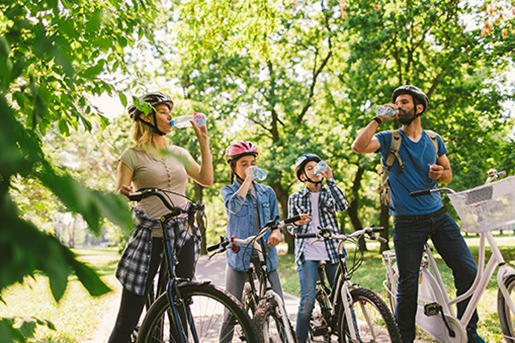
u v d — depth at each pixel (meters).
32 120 0.61
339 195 4.69
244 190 4.22
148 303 3.92
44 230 0.46
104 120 2.22
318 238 4.17
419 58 19.36
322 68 24.75
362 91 19.00
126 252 3.43
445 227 4.23
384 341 3.83
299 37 23.86
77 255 0.47
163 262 3.60
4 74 0.60
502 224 3.71
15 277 0.42
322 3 22.70
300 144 22.92
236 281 4.30
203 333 3.18
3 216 0.43
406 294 4.17
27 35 0.64
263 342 3.65
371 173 26.58
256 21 10.88
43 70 0.71
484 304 6.90
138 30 2.80
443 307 4.20
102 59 0.75
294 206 4.75
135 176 3.55
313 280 4.47
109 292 0.49
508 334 4.05
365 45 17.61
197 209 3.47
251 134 27.44
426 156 4.29
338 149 21.62
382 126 19.17
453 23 17.08
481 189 3.73
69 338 5.54
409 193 4.23
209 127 23.80
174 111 22.95
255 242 4.19
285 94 25.03
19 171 0.45
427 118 18.58
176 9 10.81
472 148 18.56
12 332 0.60
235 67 24.34
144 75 3.51
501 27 15.45
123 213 0.49
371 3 17.00
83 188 0.48
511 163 18.14
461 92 18.53
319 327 4.45
